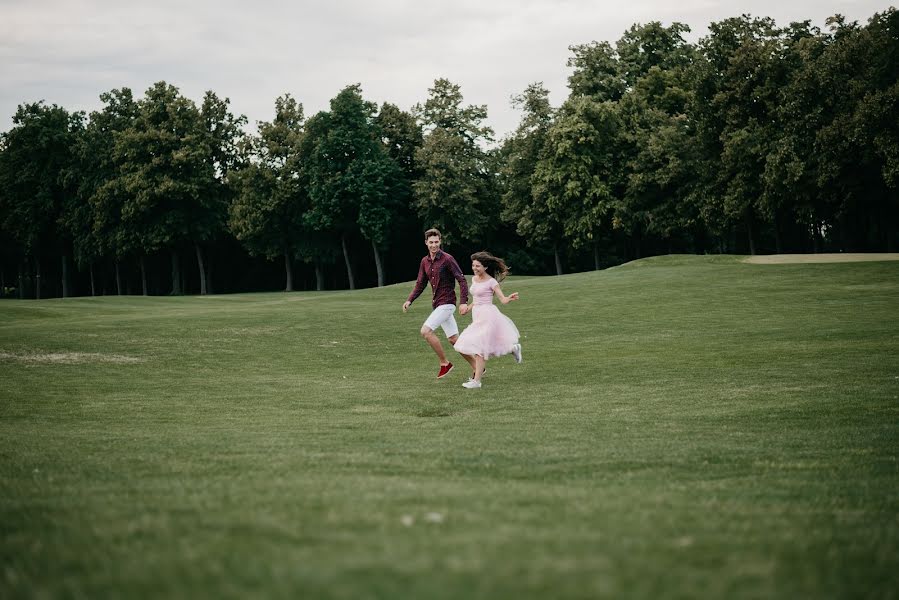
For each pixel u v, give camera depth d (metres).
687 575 2.77
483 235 63.44
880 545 3.34
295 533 3.28
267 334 19.27
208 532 3.33
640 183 51.22
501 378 12.49
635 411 8.85
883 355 12.60
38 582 2.71
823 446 6.48
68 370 14.07
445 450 6.34
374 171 56.16
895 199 43.03
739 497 4.44
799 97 42.78
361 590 2.51
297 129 60.88
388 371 14.12
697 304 21.83
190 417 9.18
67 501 4.16
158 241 57.09
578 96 56.00
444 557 2.91
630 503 4.12
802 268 27.95
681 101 55.00
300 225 60.31
